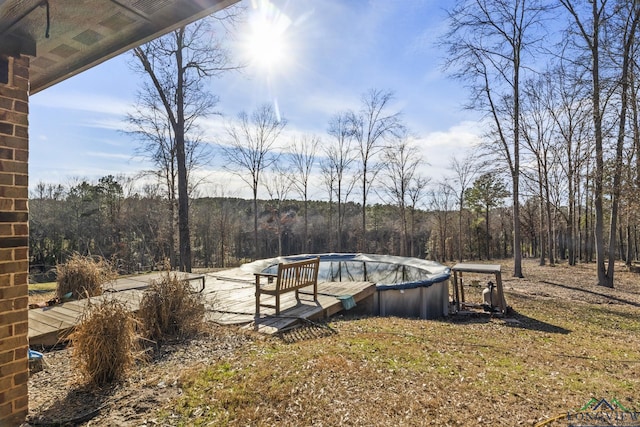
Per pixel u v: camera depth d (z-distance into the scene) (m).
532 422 2.60
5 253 2.30
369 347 4.32
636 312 7.83
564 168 18.59
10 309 2.32
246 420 2.60
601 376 3.71
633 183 10.83
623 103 10.77
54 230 26.42
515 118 13.31
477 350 4.60
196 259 33.66
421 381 3.34
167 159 16.19
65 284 5.96
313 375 3.34
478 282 9.59
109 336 3.18
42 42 2.29
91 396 2.93
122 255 23.58
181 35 11.44
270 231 33.50
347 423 2.59
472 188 30.39
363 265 13.32
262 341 4.39
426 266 11.20
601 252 11.34
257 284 5.66
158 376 3.31
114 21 2.03
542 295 9.88
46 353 3.95
